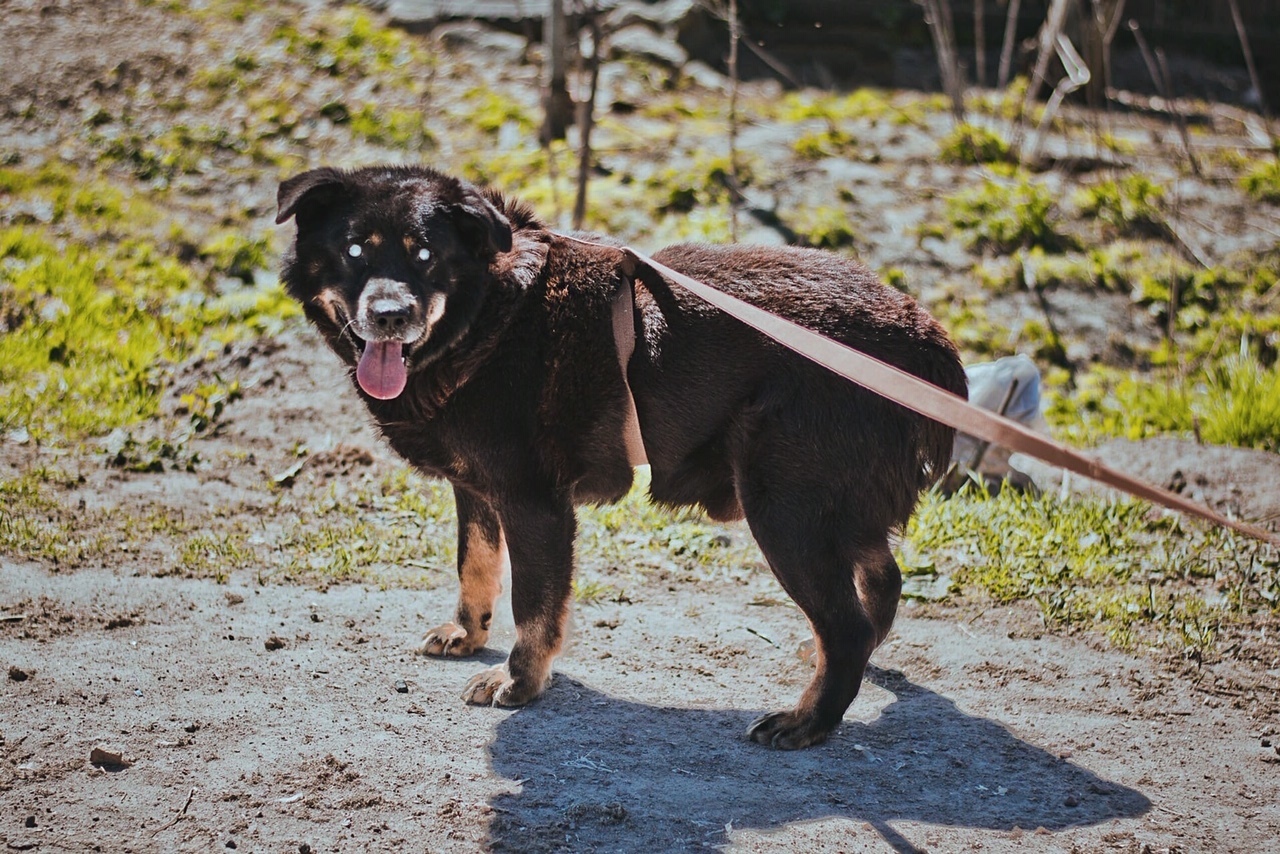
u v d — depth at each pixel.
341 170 4.04
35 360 6.88
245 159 9.07
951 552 5.53
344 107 9.59
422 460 4.09
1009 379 6.41
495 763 3.64
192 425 6.46
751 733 3.88
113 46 9.90
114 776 3.44
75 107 9.29
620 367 3.92
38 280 7.59
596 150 9.24
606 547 5.52
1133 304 8.31
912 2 11.26
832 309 3.93
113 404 6.54
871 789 3.61
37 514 5.33
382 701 4.00
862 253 8.38
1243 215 9.16
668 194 8.75
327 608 4.73
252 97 9.61
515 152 9.27
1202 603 5.04
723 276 4.02
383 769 3.56
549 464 3.99
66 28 10.02
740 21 10.96
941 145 9.64
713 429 3.97
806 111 10.02
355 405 6.86
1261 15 11.77
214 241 8.27
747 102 10.23
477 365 3.91
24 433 6.13
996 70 11.08
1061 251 8.69
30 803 3.28
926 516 5.76
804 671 4.45
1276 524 5.87
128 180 8.77
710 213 8.61
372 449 6.40
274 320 7.62
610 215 8.52
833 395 3.82
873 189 9.03
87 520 5.34
